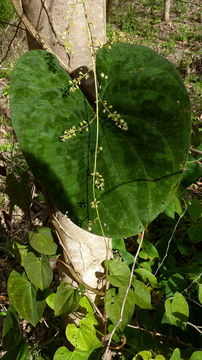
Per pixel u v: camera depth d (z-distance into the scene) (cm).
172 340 57
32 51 40
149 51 39
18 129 38
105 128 40
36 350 61
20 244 52
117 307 47
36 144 38
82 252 50
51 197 39
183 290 60
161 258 67
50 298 51
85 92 42
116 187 39
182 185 69
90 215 40
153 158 38
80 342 48
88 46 42
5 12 195
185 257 74
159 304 60
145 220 39
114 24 355
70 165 39
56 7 40
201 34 308
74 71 42
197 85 200
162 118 38
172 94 37
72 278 53
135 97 39
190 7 382
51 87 40
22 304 49
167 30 334
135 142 39
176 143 38
